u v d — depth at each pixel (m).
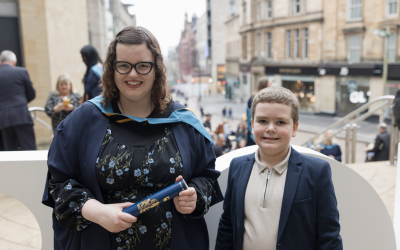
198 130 1.40
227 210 1.48
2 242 2.34
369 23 20.09
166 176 1.26
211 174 1.42
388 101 4.19
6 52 3.83
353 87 21.36
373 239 1.83
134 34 1.23
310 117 23.30
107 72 1.28
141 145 1.28
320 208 1.25
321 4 22.84
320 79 23.64
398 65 18.45
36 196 1.87
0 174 1.84
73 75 9.73
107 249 1.23
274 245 1.26
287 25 26.30
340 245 1.23
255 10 30.70
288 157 1.32
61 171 1.24
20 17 7.46
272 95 1.26
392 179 3.61
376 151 5.34
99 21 21.75
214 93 57.97
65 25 9.09
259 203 1.30
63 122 1.33
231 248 1.46
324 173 1.27
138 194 1.25
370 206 1.79
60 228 1.33
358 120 4.92
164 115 1.37
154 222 1.26
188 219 1.34
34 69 7.75
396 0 18.59
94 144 1.26
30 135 3.80
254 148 1.97
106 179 1.22
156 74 1.31
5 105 3.62
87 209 1.16
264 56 29.91
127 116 1.30
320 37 23.31
